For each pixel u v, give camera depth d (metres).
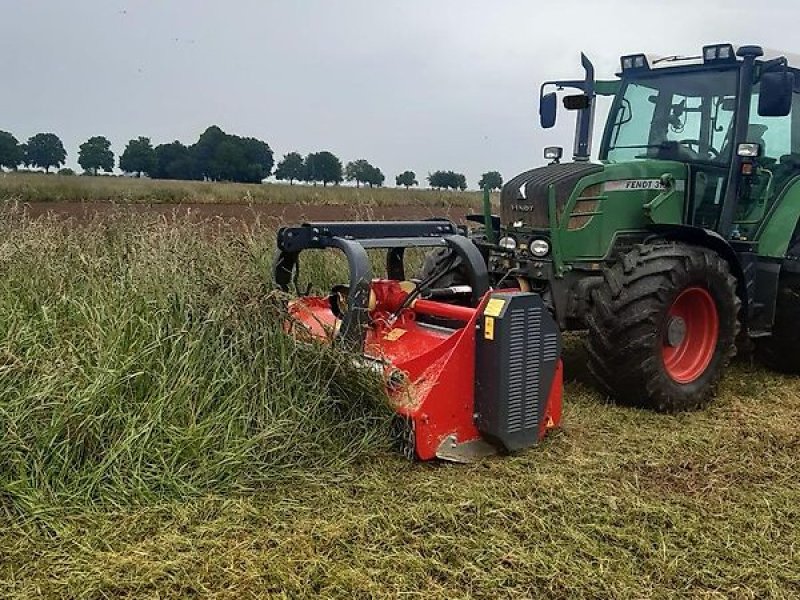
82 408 3.34
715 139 5.45
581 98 6.11
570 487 3.57
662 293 4.62
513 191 5.28
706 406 4.96
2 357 3.57
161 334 3.82
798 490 3.68
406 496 3.41
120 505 3.17
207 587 2.68
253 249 5.65
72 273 4.63
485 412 3.82
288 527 3.09
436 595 2.69
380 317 4.28
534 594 2.75
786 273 5.59
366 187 23.14
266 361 3.89
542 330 3.89
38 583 2.67
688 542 3.14
